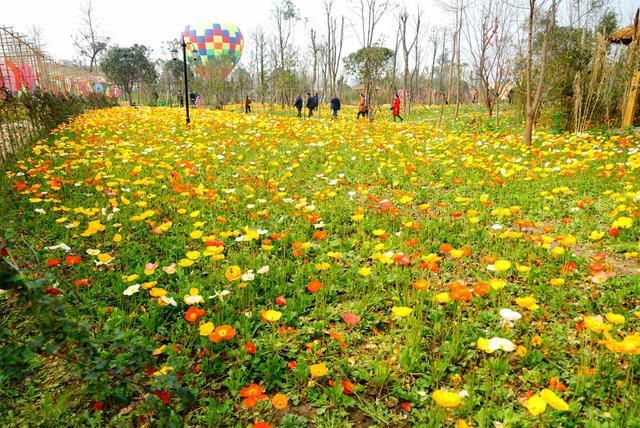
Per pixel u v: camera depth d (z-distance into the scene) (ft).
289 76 84.58
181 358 8.65
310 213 17.29
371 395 8.05
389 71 65.05
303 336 9.78
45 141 32.58
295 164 24.54
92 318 10.14
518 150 31.07
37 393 8.23
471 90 115.24
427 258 10.86
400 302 10.77
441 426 7.14
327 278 12.19
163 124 45.88
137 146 31.68
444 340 9.40
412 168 22.88
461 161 26.86
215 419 7.39
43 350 5.63
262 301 11.33
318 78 118.83
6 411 7.75
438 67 135.95
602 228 15.52
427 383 8.06
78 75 82.84
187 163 23.03
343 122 50.21
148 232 15.79
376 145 31.99
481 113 67.00
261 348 9.22
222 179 23.15
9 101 30.32
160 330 9.95
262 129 42.55
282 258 13.79
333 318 10.57
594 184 20.95
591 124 42.60
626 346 6.67
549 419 7.01
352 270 12.78
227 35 112.47
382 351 9.22
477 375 8.32
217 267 13.14
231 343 9.53
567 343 9.19
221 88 97.60
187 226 16.15
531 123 31.73
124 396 6.79
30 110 34.14
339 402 7.80
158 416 6.40
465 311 10.65
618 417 6.95
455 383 7.97
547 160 26.84
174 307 10.87
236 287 11.43
